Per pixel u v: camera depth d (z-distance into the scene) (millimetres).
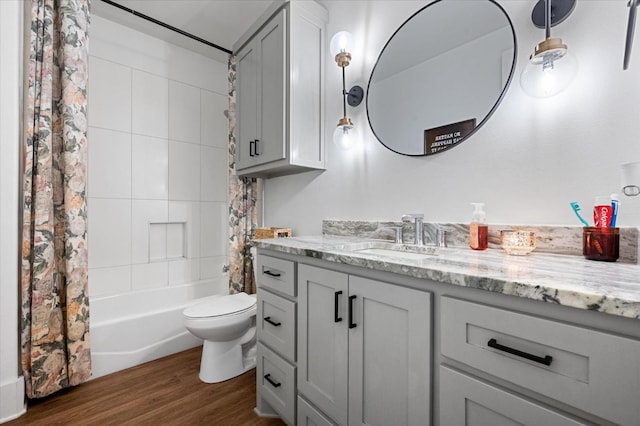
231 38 2482
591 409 522
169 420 1418
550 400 580
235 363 1844
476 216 1145
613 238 839
